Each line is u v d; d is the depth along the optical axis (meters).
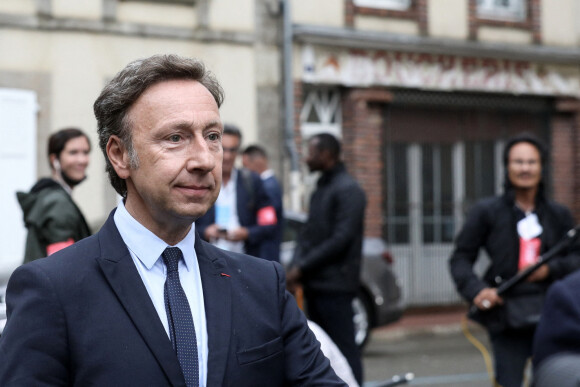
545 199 4.75
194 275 1.92
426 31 12.91
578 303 2.04
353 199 5.56
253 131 11.59
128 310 1.78
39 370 1.71
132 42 10.84
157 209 1.85
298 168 11.66
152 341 1.77
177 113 1.83
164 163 1.82
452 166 13.35
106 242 1.87
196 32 11.23
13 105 10.12
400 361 9.29
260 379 1.88
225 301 1.90
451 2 13.20
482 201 4.82
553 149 14.12
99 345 1.74
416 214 13.08
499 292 4.54
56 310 1.75
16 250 10.05
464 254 4.80
